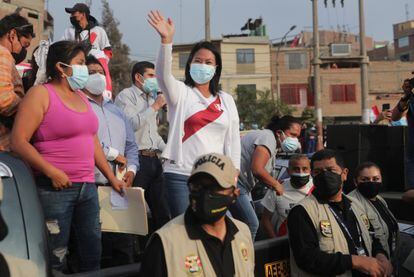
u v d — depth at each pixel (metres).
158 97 4.76
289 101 46.28
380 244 3.65
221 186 2.30
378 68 47.12
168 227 2.38
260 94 40.59
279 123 4.66
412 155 4.81
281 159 6.42
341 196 3.48
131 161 4.11
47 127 2.84
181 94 3.56
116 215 3.05
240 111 39.31
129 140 4.16
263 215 4.66
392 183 5.84
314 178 3.36
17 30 3.57
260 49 44.66
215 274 2.33
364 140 5.62
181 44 41.47
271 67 45.78
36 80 3.98
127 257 3.70
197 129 3.56
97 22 5.91
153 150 4.64
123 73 39.66
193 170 2.39
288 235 3.26
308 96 46.47
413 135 4.77
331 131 5.93
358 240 3.41
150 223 4.58
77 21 5.62
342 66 47.97
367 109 25.14
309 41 59.12
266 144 4.22
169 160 3.56
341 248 3.23
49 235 2.52
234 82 44.31
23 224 2.22
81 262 3.03
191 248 2.33
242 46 44.38
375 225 3.83
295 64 46.38
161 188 4.61
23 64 4.89
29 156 2.69
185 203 3.52
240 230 2.53
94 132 3.06
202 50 3.62
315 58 26.59
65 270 3.21
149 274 2.31
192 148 3.54
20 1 21.56
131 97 4.90
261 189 5.88
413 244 4.26
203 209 2.30
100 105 3.91
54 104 2.84
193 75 3.61
